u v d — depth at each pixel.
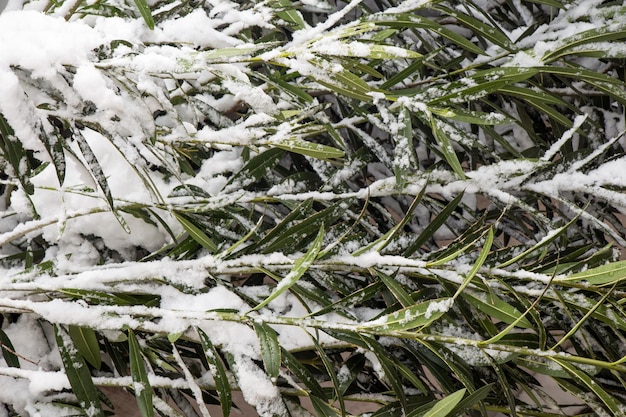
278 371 1.67
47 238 1.92
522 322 1.74
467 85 1.85
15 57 1.64
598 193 1.92
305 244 1.86
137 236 1.93
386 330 1.67
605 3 2.19
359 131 2.01
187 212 1.86
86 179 1.81
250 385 1.75
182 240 1.93
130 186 1.92
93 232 1.92
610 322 1.76
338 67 1.67
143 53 1.73
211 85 1.91
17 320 1.97
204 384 1.93
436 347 1.75
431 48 2.12
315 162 2.02
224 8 1.90
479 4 2.36
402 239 1.85
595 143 2.16
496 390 1.88
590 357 1.85
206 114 1.98
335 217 1.88
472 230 1.86
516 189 1.95
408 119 1.79
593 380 1.71
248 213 1.97
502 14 2.28
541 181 1.95
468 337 1.81
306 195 1.90
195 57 1.67
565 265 1.81
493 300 1.74
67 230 1.91
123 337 1.82
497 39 1.91
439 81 2.18
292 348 1.82
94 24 1.96
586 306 1.76
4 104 1.63
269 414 1.74
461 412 1.68
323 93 2.14
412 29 2.08
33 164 1.80
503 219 2.21
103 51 1.72
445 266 1.79
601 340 1.86
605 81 1.88
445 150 1.77
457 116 1.81
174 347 1.77
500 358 1.76
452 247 1.82
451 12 1.88
